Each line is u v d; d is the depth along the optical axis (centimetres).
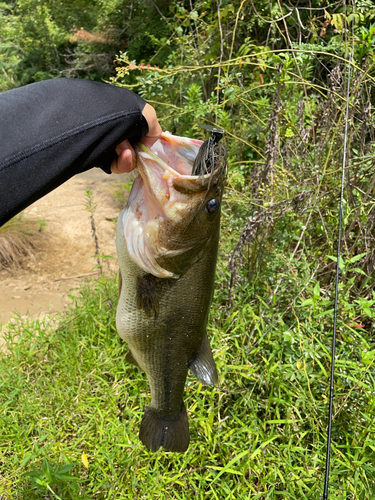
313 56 100
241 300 90
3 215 32
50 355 95
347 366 70
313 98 114
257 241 92
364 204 86
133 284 54
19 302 133
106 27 347
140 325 55
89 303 107
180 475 67
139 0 288
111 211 195
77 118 35
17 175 32
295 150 101
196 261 53
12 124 32
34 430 79
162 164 46
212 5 143
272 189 89
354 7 94
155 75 94
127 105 39
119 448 71
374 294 75
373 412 69
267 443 66
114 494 66
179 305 54
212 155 47
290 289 88
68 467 61
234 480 67
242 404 77
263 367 78
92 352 91
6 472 70
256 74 121
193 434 74
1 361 94
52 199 206
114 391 83
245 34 142
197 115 101
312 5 138
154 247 50
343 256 92
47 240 169
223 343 84
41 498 65
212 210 50
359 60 89
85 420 79
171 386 60
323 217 97
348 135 92
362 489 63
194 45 139
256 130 124
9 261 154
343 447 68
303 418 74
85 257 160
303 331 79
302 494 61
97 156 37
